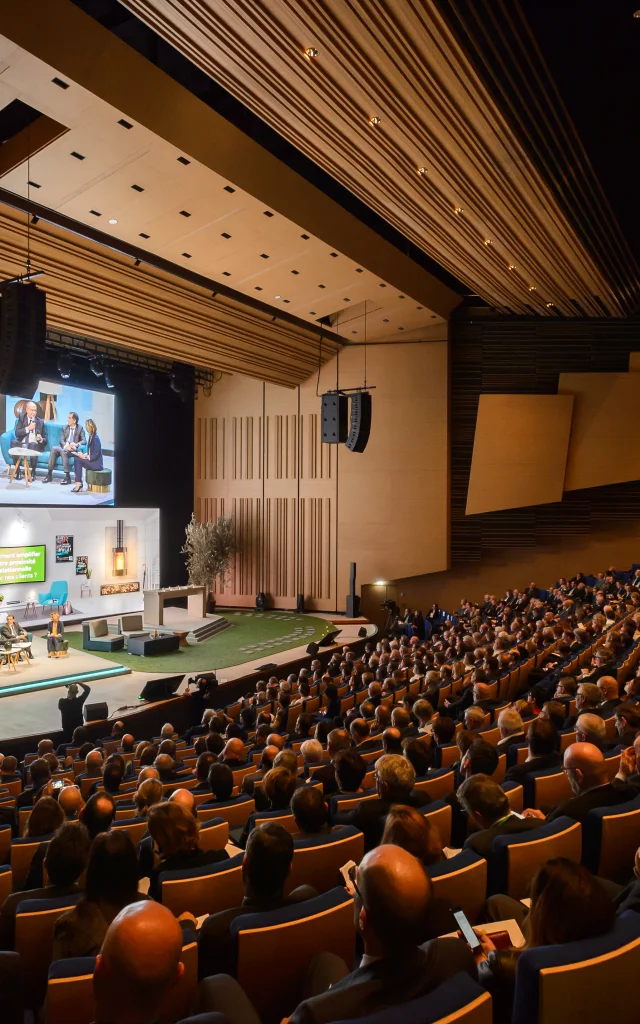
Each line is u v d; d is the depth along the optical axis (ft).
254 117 46.01
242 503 85.30
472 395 75.31
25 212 42.27
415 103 33.78
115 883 7.92
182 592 68.59
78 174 38.11
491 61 31.68
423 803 12.18
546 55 36.94
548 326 73.15
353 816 12.29
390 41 29.60
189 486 85.61
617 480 69.21
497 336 74.38
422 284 63.26
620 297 64.08
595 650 28.32
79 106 32.48
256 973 7.13
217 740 22.21
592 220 49.06
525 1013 5.03
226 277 53.98
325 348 77.20
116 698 44.14
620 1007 5.22
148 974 4.14
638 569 62.13
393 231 61.41
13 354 29.32
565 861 5.70
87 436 71.46
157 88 33.32
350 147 37.68
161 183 39.42
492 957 6.12
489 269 55.98
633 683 20.49
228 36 28.96
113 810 11.90
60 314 52.75
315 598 81.66
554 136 38.60
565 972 4.97
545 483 70.64
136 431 77.61
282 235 47.26
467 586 77.20
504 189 41.65
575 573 73.87
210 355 67.92
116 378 73.82
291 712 30.63
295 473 82.69
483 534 75.72
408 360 76.74
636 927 5.47
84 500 71.00
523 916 7.64
